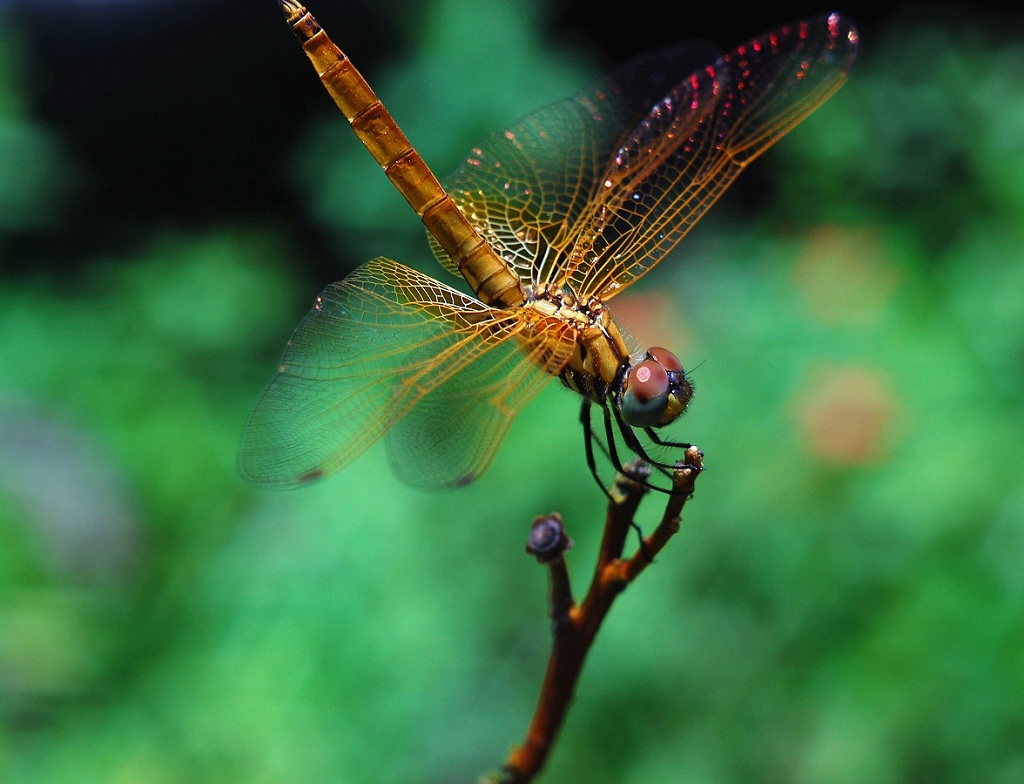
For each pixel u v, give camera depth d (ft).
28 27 2.39
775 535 1.14
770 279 1.37
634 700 1.14
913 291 1.27
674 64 0.98
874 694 1.11
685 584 1.14
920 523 1.12
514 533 1.18
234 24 2.43
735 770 1.12
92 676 1.30
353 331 0.92
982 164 1.42
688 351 1.21
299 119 2.50
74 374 1.78
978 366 1.16
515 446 1.22
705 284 1.43
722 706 1.13
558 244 0.95
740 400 1.17
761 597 1.14
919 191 1.50
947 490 1.12
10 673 1.25
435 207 0.95
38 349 1.81
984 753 1.10
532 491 1.18
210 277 1.92
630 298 1.24
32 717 1.24
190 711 1.18
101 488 1.59
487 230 0.95
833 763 1.11
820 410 1.13
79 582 1.47
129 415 1.73
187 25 2.42
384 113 0.95
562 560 0.88
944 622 1.11
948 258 1.33
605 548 0.88
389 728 1.15
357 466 1.28
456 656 1.17
